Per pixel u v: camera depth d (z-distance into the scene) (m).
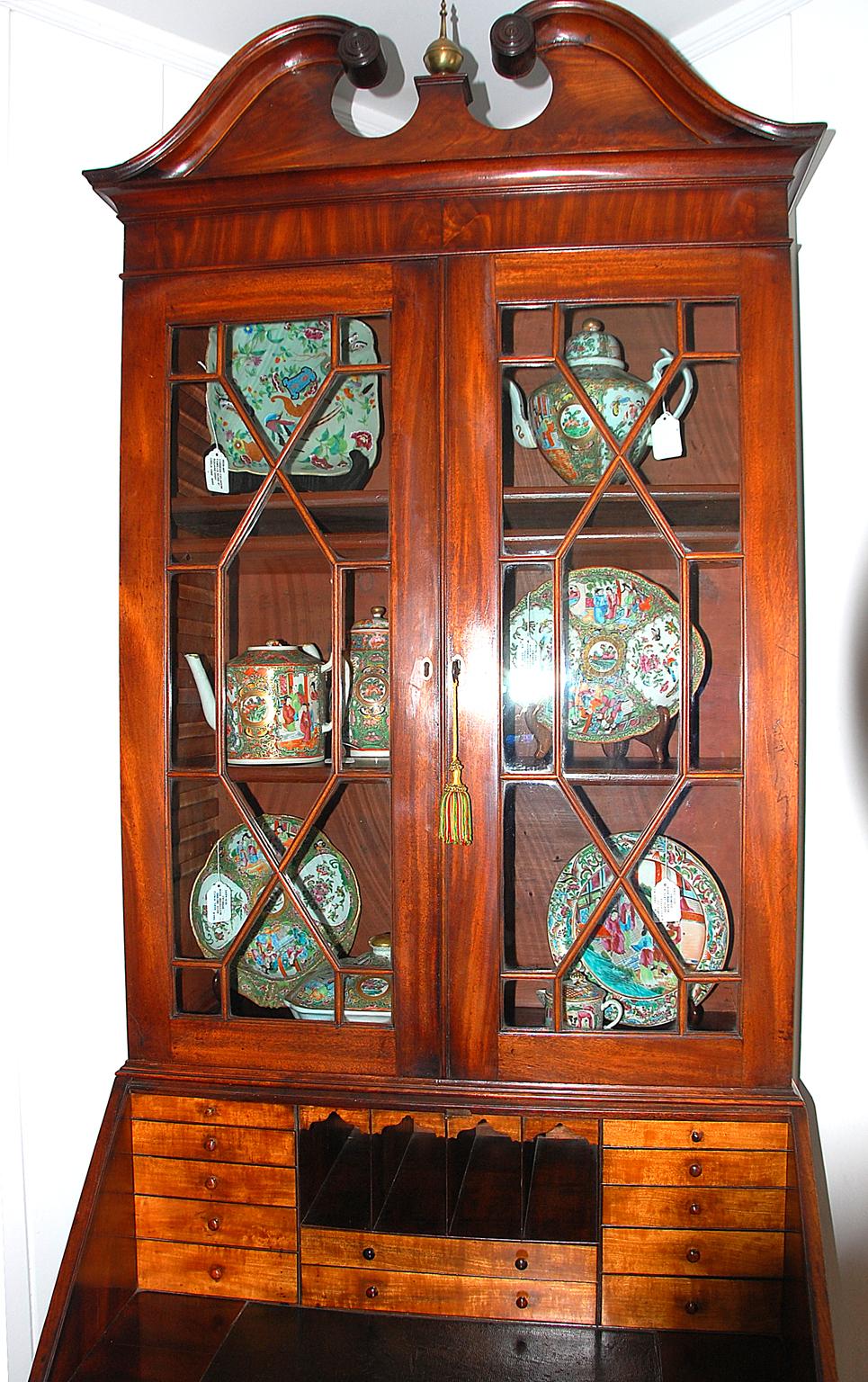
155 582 1.17
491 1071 1.12
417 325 1.12
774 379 1.08
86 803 1.41
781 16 1.34
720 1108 1.09
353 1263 1.15
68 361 1.39
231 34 1.45
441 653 1.11
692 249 1.09
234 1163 1.17
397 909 1.13
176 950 1.18
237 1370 1.05
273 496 1.16
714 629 1.15
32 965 1.36
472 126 1.10
